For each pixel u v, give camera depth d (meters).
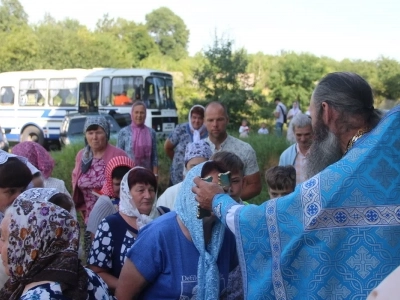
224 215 2.45
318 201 2.18
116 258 3.31
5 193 3.12
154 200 3.50
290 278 2.21
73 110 23.52
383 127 2.24
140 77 21.55
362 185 2.16
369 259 2.12
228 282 2.81
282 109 23.66
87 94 22.88
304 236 2.18
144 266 2.68
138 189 3.39
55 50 40.19
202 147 4.36
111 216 3.42
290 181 3.99
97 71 22.69
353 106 2.36
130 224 3.38
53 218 2.13
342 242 2.15
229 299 2.81
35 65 39.16
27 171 3.22
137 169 3.46
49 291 2.04
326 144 2.49
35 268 2.10
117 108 21.92
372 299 1.31
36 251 2.10
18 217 2.15
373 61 37.50
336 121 2.41
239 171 3.17
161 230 2.71
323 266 2.15
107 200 4.20
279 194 4.00
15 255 2.14
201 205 2.58
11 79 24.73
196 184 2.61
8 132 24.98
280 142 11.67
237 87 25.91
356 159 2.20
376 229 2.13
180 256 2.69
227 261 2.78
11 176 3.11
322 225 2.17
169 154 7.46
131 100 21.72
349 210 2.15
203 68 26.09
